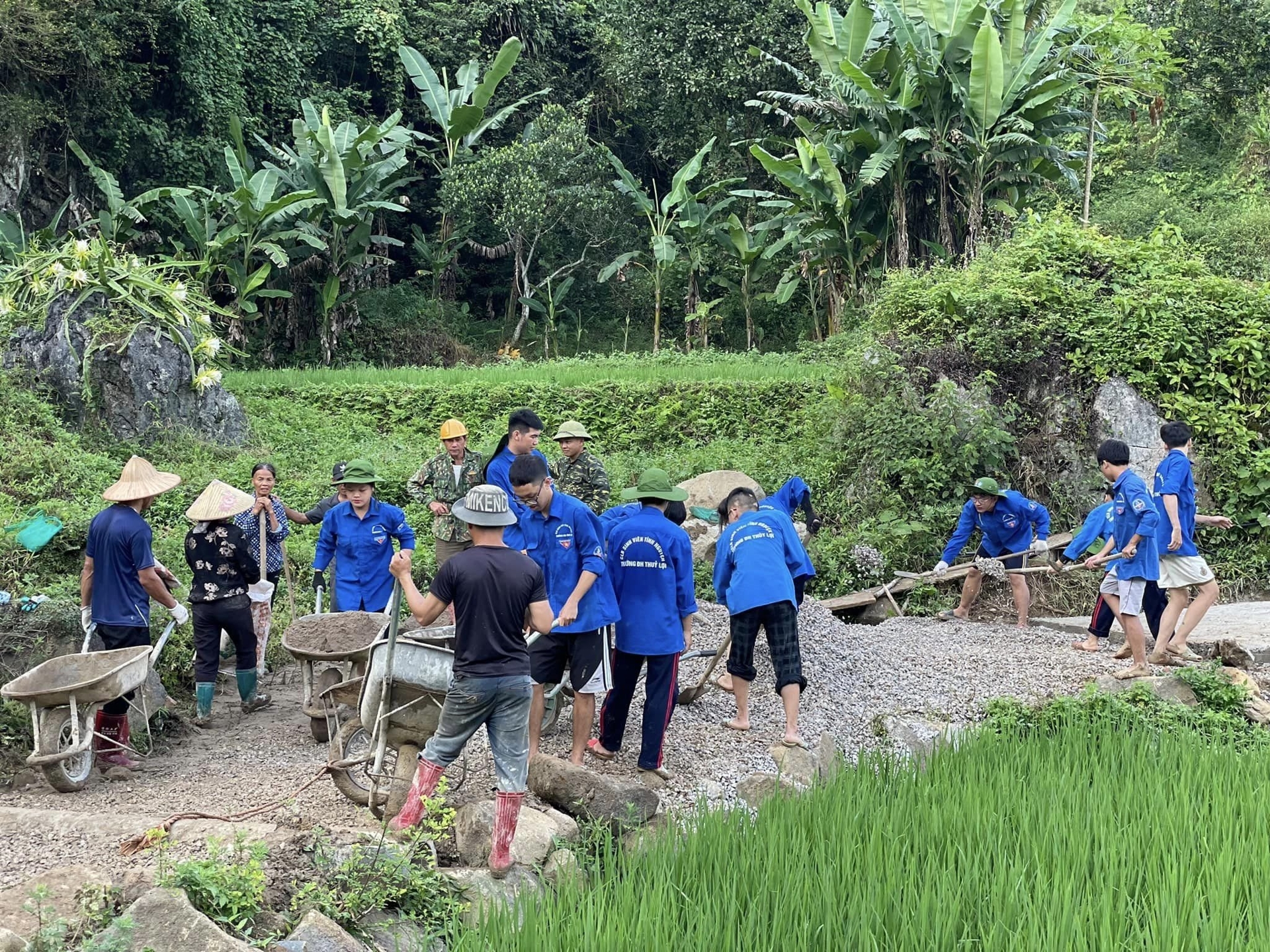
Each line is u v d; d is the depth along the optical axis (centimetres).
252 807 629
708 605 1062
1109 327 1454
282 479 1479
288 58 3188
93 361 1495
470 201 3061
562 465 873
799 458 1580
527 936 425
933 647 1015
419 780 532
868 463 1442
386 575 891
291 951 442
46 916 453
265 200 2591
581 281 3400
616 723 708
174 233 2816
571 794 596
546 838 554
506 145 3544
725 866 487
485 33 3638
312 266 2872
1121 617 898
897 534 1325
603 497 867
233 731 818
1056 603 1279
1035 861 479
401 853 509
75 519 1039
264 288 2825
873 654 960
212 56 2892
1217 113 3159
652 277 3238
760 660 914
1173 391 1428
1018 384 1482
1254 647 984
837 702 849
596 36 3625
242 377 2111
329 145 2612
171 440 1536
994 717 790
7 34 2380
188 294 1670
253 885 473
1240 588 1342
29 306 1546
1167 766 635
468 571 525
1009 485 1414
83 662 703
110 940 412
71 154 2689
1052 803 553
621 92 3628
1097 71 2508
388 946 474
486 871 530
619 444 1786
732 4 3050
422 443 1772
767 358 2412
